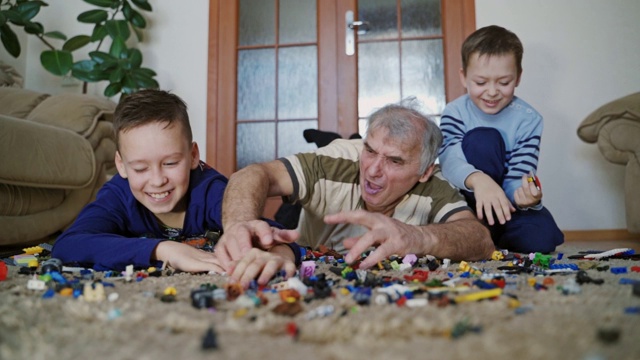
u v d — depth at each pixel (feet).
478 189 4.12
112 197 3.67
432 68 9.28
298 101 9.62
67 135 6.31
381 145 3.57
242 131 9.71
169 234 3.91
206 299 1.78
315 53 9.60
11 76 8.93
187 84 9.76
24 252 4.23
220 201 3.70
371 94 9.39
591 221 8.70
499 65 4.81
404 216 4.00
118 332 1.46
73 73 8.77
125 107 3.47
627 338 1.32
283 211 6.03
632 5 8.79
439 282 2.21
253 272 2.25
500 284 2.16
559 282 2.28
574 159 8.78
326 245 4.30
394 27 9.39
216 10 9.77
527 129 5.02
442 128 5.18
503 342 1.30
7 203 5.50
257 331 1.48
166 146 3.40
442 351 1.26
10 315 1.65
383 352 1.27
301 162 3.93
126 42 9.87
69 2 10.19
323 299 1.91
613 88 8.77
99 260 2.95
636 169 6.49
